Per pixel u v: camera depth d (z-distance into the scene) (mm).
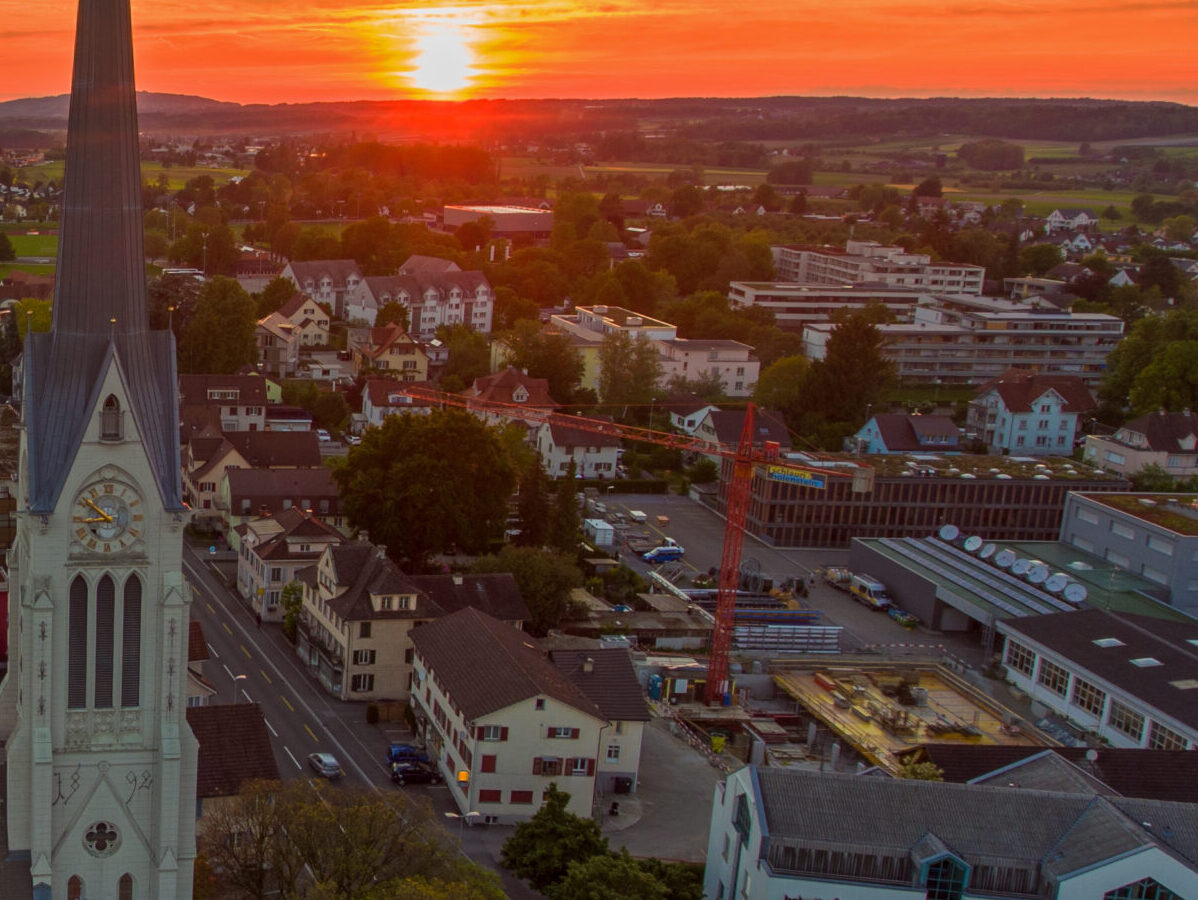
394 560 184875
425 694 137000
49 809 70812
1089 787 107688
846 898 98188
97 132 66562
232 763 105188
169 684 71625
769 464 194625
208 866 92938
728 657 165750
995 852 98562
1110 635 164750
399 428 189250
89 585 69375
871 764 139750
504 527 199625
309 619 156875
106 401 67562
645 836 123375
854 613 195500
